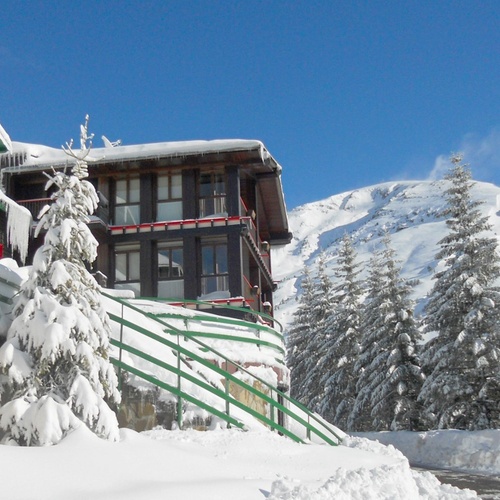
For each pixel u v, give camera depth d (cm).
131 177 3080
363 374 4028
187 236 2925
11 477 771
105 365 1157
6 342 1117
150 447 1015
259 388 2086
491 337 3117
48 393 1095
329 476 1145
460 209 3422
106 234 2927
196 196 3012
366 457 1358
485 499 1412
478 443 2358
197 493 809
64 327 1111
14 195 3073
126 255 2988
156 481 850
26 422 1034
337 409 4356
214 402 1595
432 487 1162
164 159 2962
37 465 827
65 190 1237
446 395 3150
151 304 2134
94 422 1109
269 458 1242
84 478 813
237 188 2984
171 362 1647
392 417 3722
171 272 2947
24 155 3052
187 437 1333
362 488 962
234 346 2155
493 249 3272
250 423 1583
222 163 3011
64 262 1177
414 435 2706
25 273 1464
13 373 1075
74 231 1209
